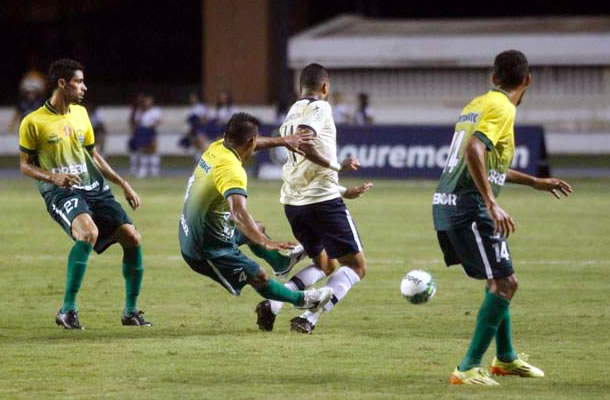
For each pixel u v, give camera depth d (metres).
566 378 22.69
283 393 21.28
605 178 80.88
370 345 26.05
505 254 22.03
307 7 132.12
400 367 23.67
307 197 27.28
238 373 23.05
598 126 112.94
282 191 28.06
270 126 81.56
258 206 60.75
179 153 117.25
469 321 29.44
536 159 76.25
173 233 49.94
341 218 27.34
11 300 32.69
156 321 29.44
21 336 27.23
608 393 21.36
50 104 28.28
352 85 120.12
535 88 115.31
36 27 141.88
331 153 27.23
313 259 28.58
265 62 121.00
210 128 95.94
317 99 27.41
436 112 117.38
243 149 25.53
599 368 23.64
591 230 50.59
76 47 142.12
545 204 62.94
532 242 46.44
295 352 25.22
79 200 28.06
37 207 62.25
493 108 21.61
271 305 27.52
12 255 42.94
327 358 24.55
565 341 26.66
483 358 24.89
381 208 60.62
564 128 113.44
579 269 39.00
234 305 32.06
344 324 29.00
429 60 116.69
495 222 21.05
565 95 114.31
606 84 113.31
